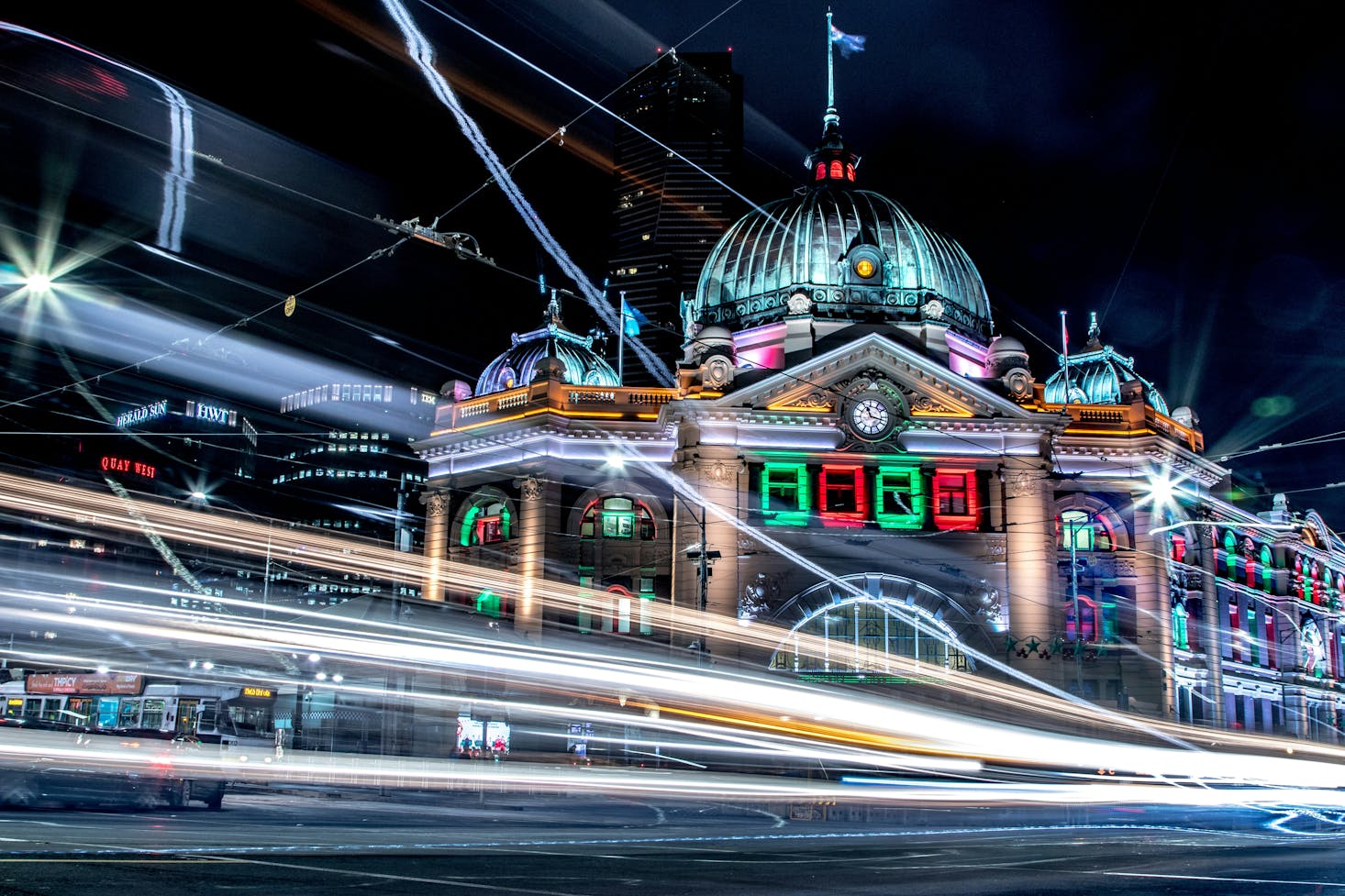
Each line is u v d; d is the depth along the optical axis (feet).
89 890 43.98
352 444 547.90
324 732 207.92
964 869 61.87
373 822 93.91
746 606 218.38
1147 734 222.69
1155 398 277.23
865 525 223.92
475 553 248.73
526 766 183.01
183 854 59.47
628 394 242.58
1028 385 232.53
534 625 228.02
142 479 505.66
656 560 236.43
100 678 130.72
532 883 51.49
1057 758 206.18
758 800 148.46
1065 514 242.17
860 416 226.79
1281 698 295.28
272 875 51.08
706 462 224.53
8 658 162.81
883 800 148.56
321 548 350.84
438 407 260.42
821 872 59.47
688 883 53.01
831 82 279.90
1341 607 331.16
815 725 199.93
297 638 209.36
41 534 390.83
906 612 221.66
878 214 258.37
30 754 105.70
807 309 242.17
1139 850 77.56
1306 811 142.41
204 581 411.95
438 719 220.02
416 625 227.40
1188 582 258.57
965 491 228.63
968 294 261.44
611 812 122.83
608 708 212.23
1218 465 287.69
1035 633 219.61
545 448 237.86
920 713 205.46
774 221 260.62
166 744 117.39
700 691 202.69
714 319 261.03
